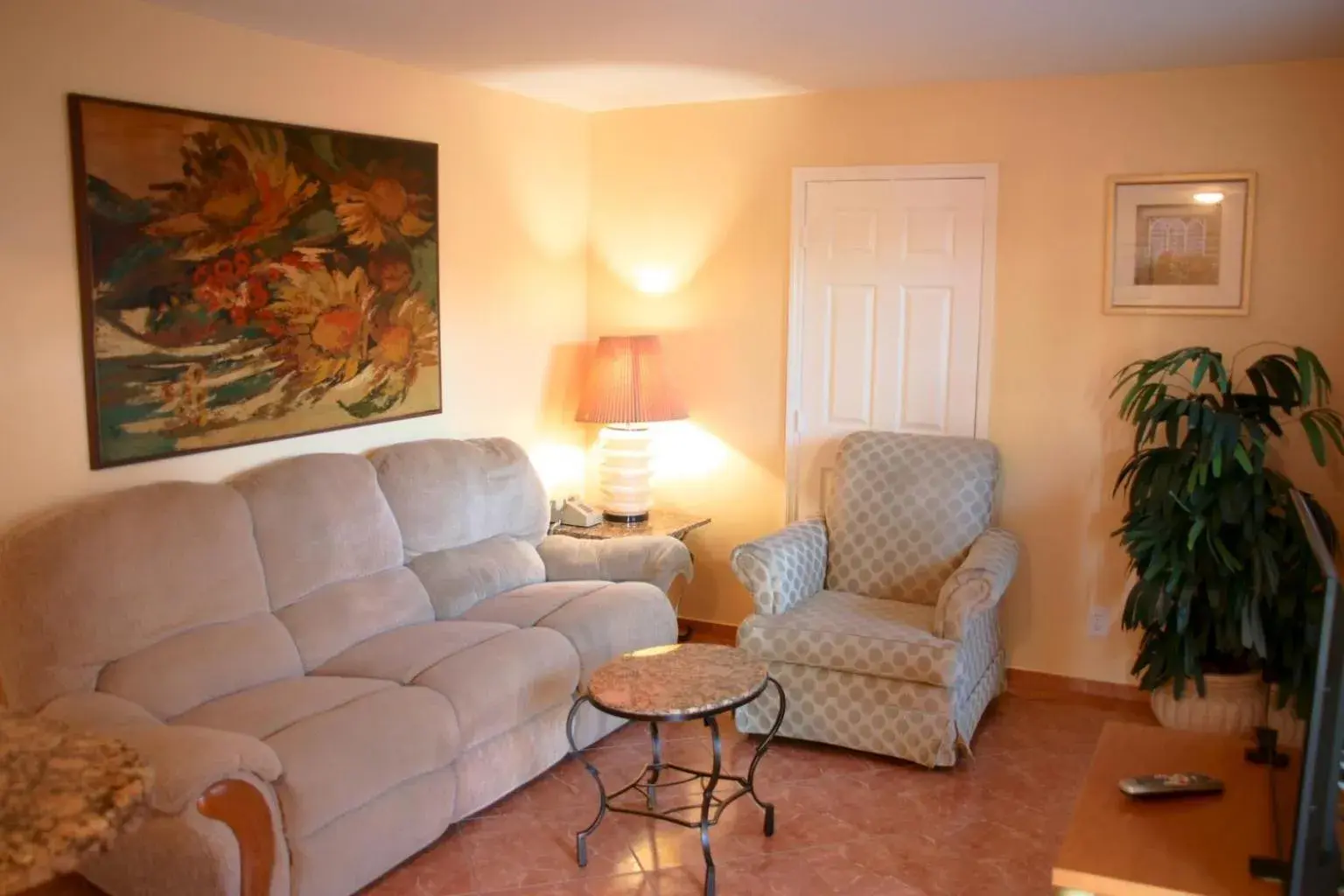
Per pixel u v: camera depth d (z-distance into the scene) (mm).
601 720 3676
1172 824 2121
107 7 2943
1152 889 1908
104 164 2947
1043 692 4250
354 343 3770
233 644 2980
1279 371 3553
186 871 2406
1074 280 4074
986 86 4129
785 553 3850
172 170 3129
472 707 3033
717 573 4879
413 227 3979
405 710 2865
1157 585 3584
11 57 2738
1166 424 3887
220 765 2307
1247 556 3480
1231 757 2424
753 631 3688
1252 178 3777
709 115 4633
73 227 2904
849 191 4402
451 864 2975
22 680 2648
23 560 2682
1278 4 2982
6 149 2742
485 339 4395
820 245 4477
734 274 4676
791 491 4656
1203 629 3598
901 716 3518
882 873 2928
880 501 4121
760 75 4043
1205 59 3691
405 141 3912
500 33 3400
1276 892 1871
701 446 4836
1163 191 3906
